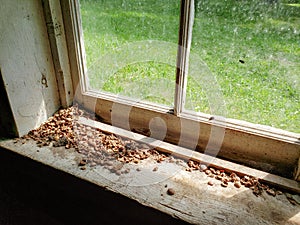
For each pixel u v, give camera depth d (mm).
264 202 604
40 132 818
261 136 662
